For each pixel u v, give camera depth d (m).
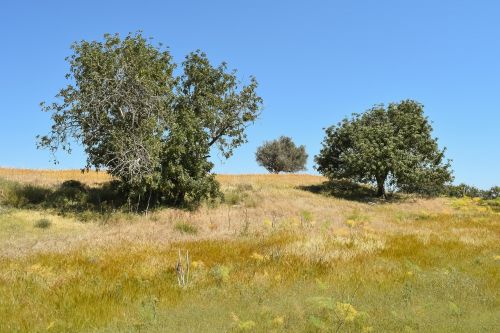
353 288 9.22
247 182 42.50
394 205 36.16
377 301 8.23
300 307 7.53
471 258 12.86
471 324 6.89
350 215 26.06
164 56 28.23
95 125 25.30
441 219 24.95
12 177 31.97
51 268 11.48
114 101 25.05
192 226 20.80
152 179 25.11
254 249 14.20
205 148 28.52
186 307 7.99
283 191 37.53
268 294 8.72
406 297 8.44
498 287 9.55
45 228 20.59
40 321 7.35
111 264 12.14
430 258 12.77
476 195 45.09
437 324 6.88
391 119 41.22
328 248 13.74
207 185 28.03
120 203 27.50
